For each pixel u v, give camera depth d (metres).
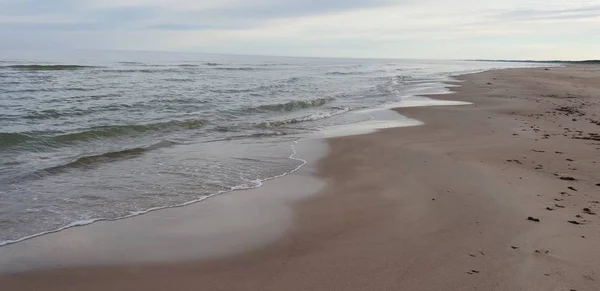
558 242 4.79
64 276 4.33
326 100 19.98
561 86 28.16
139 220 5.88
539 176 7.37
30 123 12.43
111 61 56.03
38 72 31.77
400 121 14.23
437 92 24.84
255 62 81.19
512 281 4.00
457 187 6.95
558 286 3.89
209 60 80.62
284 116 15.46
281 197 6.85
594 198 6.25
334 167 8.65
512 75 43.19
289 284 4.09
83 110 14.81
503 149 9.59
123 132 11.62
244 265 4.54
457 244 4.85
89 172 8.10
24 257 4.75
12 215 5.97
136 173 8.09
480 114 15.34
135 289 4.07
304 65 74.88
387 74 48.06
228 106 16.97
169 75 34.41
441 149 9.76
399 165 8.57
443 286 3.95
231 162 9.03
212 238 5.27
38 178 7.63
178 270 4.45
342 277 4.19
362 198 6.70
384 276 4.18
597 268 4.20
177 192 7.07
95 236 5.34
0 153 9.11
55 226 5.64
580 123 13.16
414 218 5.73
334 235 5.28
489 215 5.68
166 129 12.45
